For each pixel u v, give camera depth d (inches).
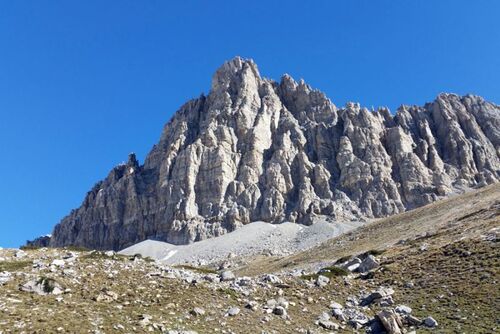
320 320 1540.4
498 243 2155.5
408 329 1461.6
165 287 1638.8
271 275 1996.8
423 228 4146.2
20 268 1648.6
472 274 1875.0
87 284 1535.4
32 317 1186.6
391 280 2057.1
